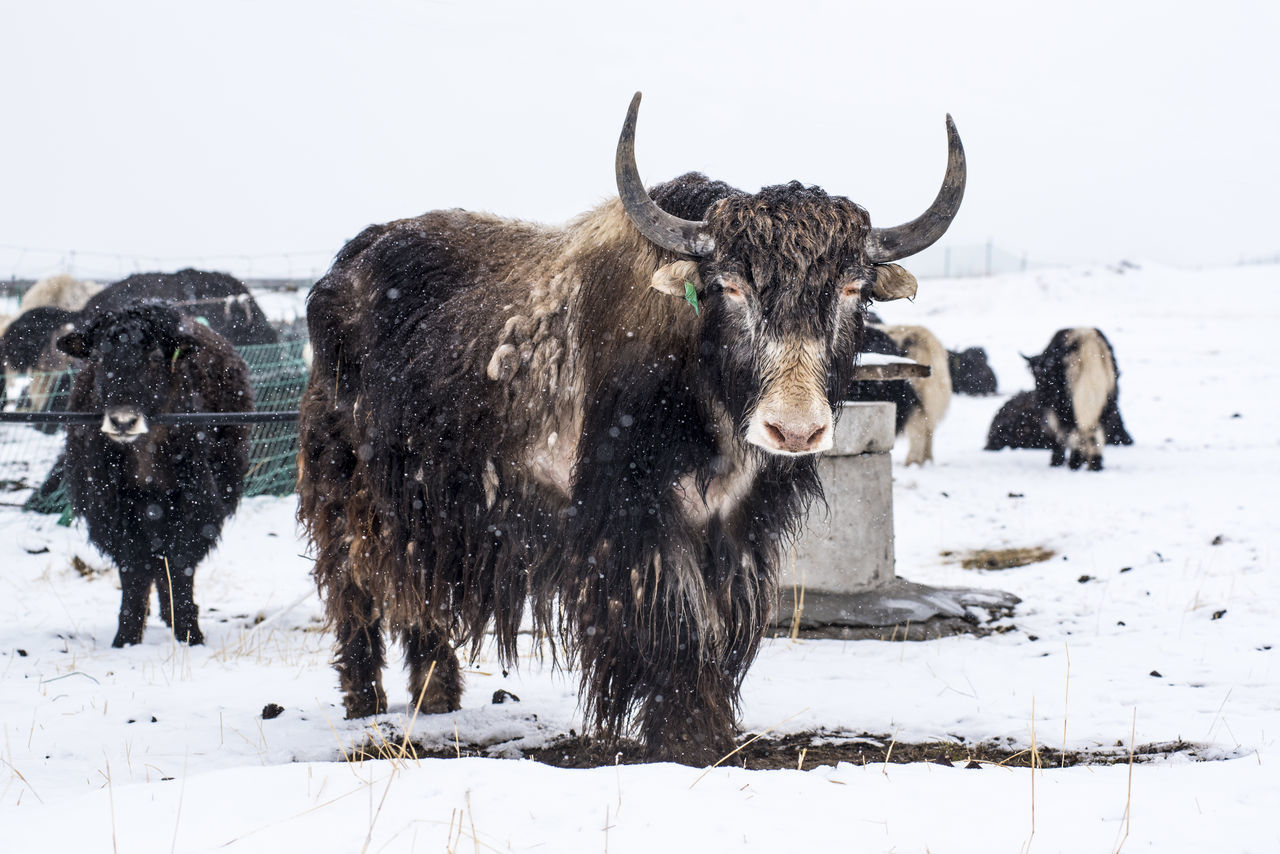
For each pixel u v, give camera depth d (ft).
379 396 15.71
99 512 23.31
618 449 13.26
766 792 10.47
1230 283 205.67
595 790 10.36
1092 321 139.13
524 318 14.52
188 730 16.46
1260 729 14.65
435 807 9.91
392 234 16.92
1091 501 35.50
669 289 12.53
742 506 13.96
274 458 41.86
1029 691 17.21
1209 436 51.67
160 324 23.21
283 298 101.19
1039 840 9.31
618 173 12.81
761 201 12.50
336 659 17.60
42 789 13.30
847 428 22.95
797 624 21.74
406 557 15.61
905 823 9.70
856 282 12.87
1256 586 23.71
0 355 51.06
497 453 14.51
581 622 13.58
